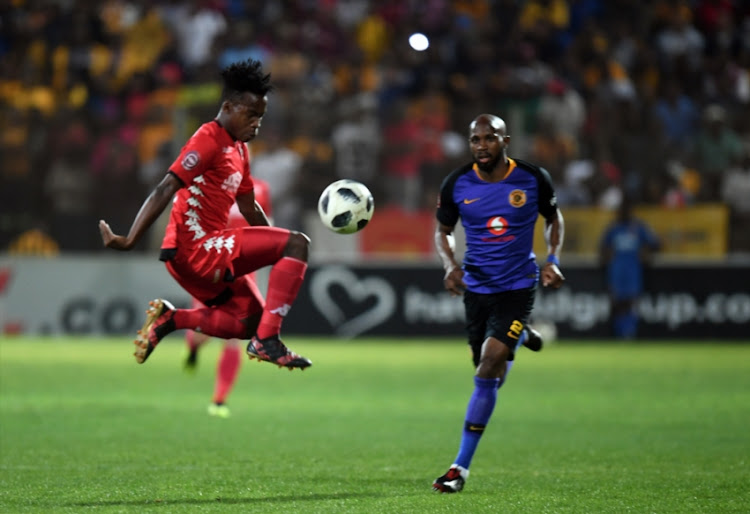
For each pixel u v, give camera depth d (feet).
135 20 247.50
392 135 203.10
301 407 112.27
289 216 202.90
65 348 179.83
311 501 61.93
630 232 199.21
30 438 87.35
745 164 208.44
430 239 202.39
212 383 134.10
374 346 189.57
